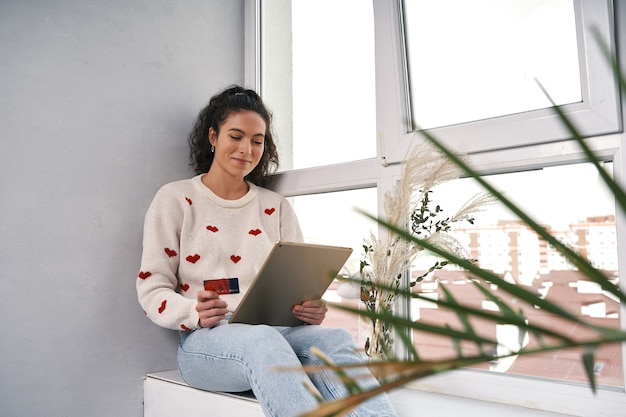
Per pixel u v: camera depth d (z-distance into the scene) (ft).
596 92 5.14
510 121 5.66
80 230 6.26
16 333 5.74
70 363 6.10
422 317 6.31
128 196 6.70
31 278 5.87
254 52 8.11
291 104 7.76
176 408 6.08
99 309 6.35
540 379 5.48
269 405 4.55
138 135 6.86
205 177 6.81
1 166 5.74
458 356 0.86
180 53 7.39
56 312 6.03
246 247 6.56
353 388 0.92
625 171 5.03
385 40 6.56
